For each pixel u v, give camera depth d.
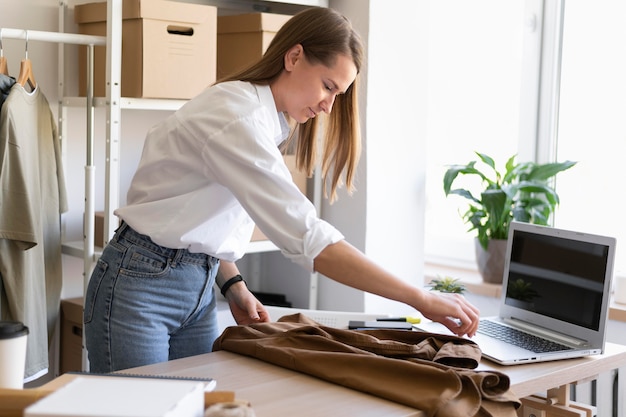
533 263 2.14
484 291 3.32
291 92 1.79
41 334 2.51
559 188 3.37
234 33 2.89
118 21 2.48
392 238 3.18
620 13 3.15
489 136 3.63
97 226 2.76
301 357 1.59
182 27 2.71
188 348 1.95
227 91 1.70
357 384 1.49
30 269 2.44
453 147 3.77
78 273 2.96
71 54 2.82
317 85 1.77
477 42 3.64
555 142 3.39
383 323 2.11
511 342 1.93
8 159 2.35
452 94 3.75
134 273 1.80
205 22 2.63
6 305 2.42
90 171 2.60
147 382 1.18
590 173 3.28
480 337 1.98
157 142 1.77
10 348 1.30
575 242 2.01
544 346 1.90
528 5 3.40
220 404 1.15
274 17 2.82
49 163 2.58
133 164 3.05
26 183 2.38
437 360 1.62
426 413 1.40
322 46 1.74
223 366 1.64
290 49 1.77
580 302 1.96
